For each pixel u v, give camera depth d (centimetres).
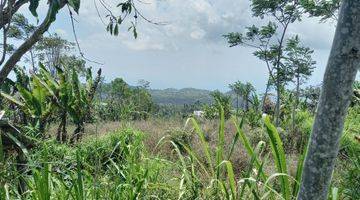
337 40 162
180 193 308
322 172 168
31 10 309
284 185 247
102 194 306
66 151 512
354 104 1233
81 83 922
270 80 2159
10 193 317
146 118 1352
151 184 325
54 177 319
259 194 288
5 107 779
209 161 289
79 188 275
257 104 2170
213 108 2272
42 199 266
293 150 817
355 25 159
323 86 167
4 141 369
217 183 299
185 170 308
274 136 242
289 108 2025
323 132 166
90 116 916
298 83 2158
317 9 1650
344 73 162
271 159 533
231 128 1358
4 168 299
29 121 850
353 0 159
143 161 360
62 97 884
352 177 346
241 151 813
